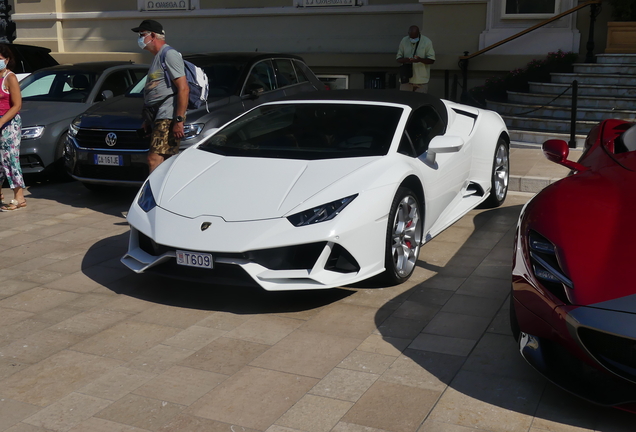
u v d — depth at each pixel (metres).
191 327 3.80
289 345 3.54
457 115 5.84
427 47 10.55
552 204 3.23
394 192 4.12
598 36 10.93
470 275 4.55
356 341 3.57
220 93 6.98
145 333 3.73
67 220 6.26
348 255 3.89
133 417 2.86
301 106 5.12
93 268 4.88
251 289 4.39
